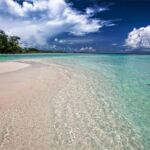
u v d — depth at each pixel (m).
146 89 9.22
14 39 76.06
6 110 5.75
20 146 3.93
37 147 3.93
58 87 8.97
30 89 8.27
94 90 8.80
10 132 4.46
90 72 15.02
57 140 4.21
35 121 5.09
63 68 17.56
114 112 6.01
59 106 6.34
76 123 5.09
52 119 5.27
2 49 70.38
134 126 5.03
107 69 17.61
